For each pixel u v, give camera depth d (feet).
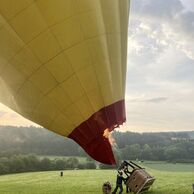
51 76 27.32
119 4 30.07
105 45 28.22
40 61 26.78
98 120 28.96
